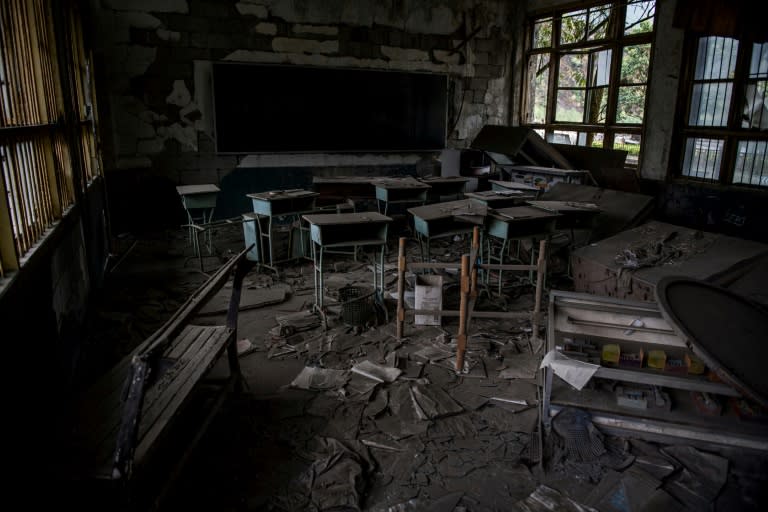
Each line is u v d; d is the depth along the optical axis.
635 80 6.79
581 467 2.36
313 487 2.23
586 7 7.38
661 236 4.18
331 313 4.12
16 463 1.68
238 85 7.14
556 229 5.01
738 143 5.62
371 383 3.06
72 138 3.53
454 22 8.25
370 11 7.72
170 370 2.30
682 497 2.18
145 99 6.83
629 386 2.73
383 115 8.05
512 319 4.05
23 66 2.61
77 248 3.47
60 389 2.52
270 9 7.20
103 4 6.42
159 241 6.51
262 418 2.73
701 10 5.04
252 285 4.79
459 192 6.94
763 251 3.62
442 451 2.49
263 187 7.64
